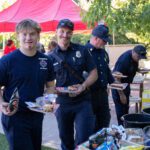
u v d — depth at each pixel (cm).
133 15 569
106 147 314
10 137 360
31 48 354
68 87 450
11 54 356
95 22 606
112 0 632
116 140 330
